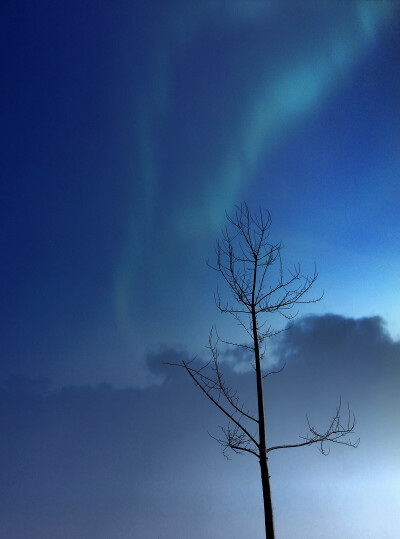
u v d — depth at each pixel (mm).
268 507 8750
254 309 10594
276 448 9422
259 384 9914
